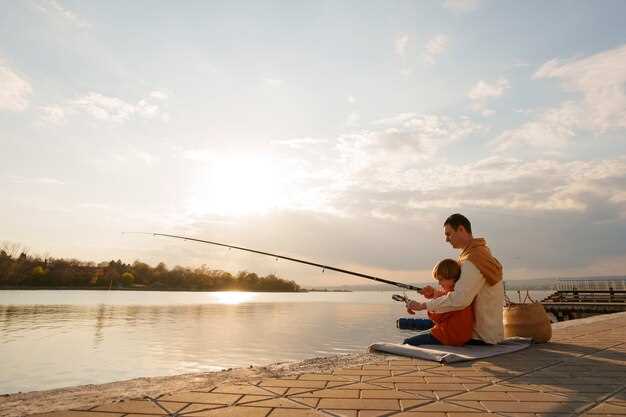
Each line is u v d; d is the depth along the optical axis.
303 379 2.80
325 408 2.14
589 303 20.59
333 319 34.69
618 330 5.82
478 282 3.94
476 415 2.05
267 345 17.66
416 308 4.18
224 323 29.75
